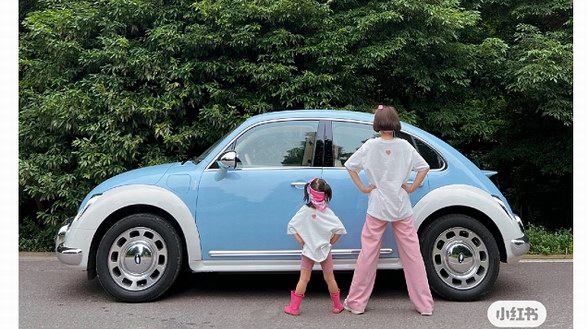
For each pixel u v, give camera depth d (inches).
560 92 318.0
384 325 171.2
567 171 346.3
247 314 183.2
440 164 199.6
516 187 400.5
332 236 180.1
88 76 307.6
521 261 266.2
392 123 177.2
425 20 309.0
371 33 310.0
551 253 283.3
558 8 337.7
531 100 338.6
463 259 193.3
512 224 195.8
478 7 355.3
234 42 295.9
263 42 301.3
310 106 296.2
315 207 178.2
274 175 193.9
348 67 302.2
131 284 194.1
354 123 201.5
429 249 192.9
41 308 190.2
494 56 330.0
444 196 192.4
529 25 332.2
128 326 171.0
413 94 343.0
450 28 310.2
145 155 296.0
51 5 330.6
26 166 287.4
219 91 294.2
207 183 194.1
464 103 352.8
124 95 296.8
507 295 204.7
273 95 301.1
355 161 179.9
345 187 192.5
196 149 319.0
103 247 191.8
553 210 397.4
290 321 175.6
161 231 192.4
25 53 327.9
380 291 212.4
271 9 297.3
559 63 312.5
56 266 258.7
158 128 289.3
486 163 376.8
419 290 180.9
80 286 220.8
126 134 295.4
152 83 310.7
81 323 174.1
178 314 182.9
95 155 282.8
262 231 191.8
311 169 195.3
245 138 199.9
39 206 310.8
